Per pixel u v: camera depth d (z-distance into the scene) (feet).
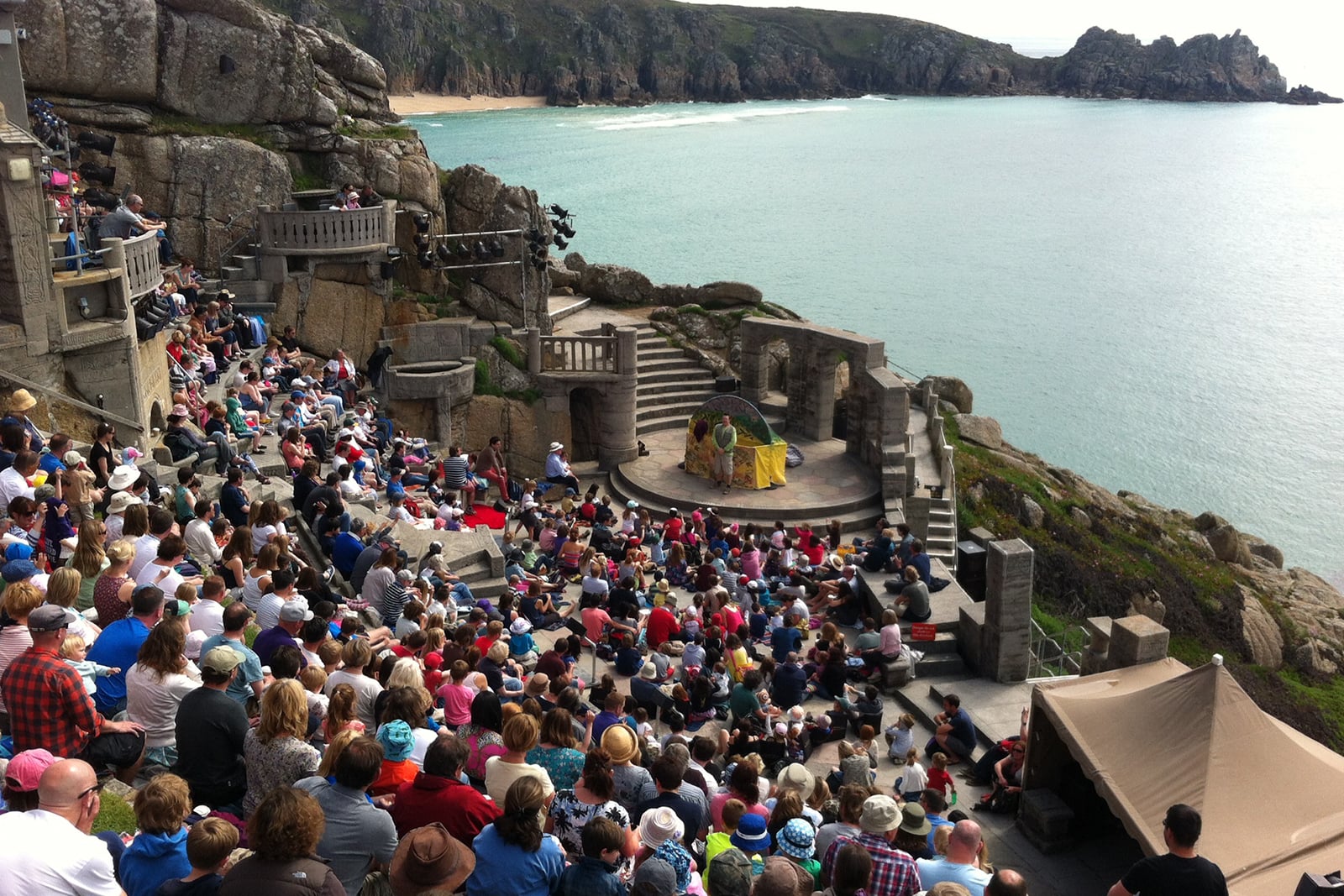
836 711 64.85
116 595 40.98
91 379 75.41
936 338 289.53
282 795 23.18
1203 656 131.54
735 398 109.91
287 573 46.42
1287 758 45.75
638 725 51.31
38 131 92.58
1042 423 232.73
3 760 30.83
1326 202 550.36
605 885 26.96
